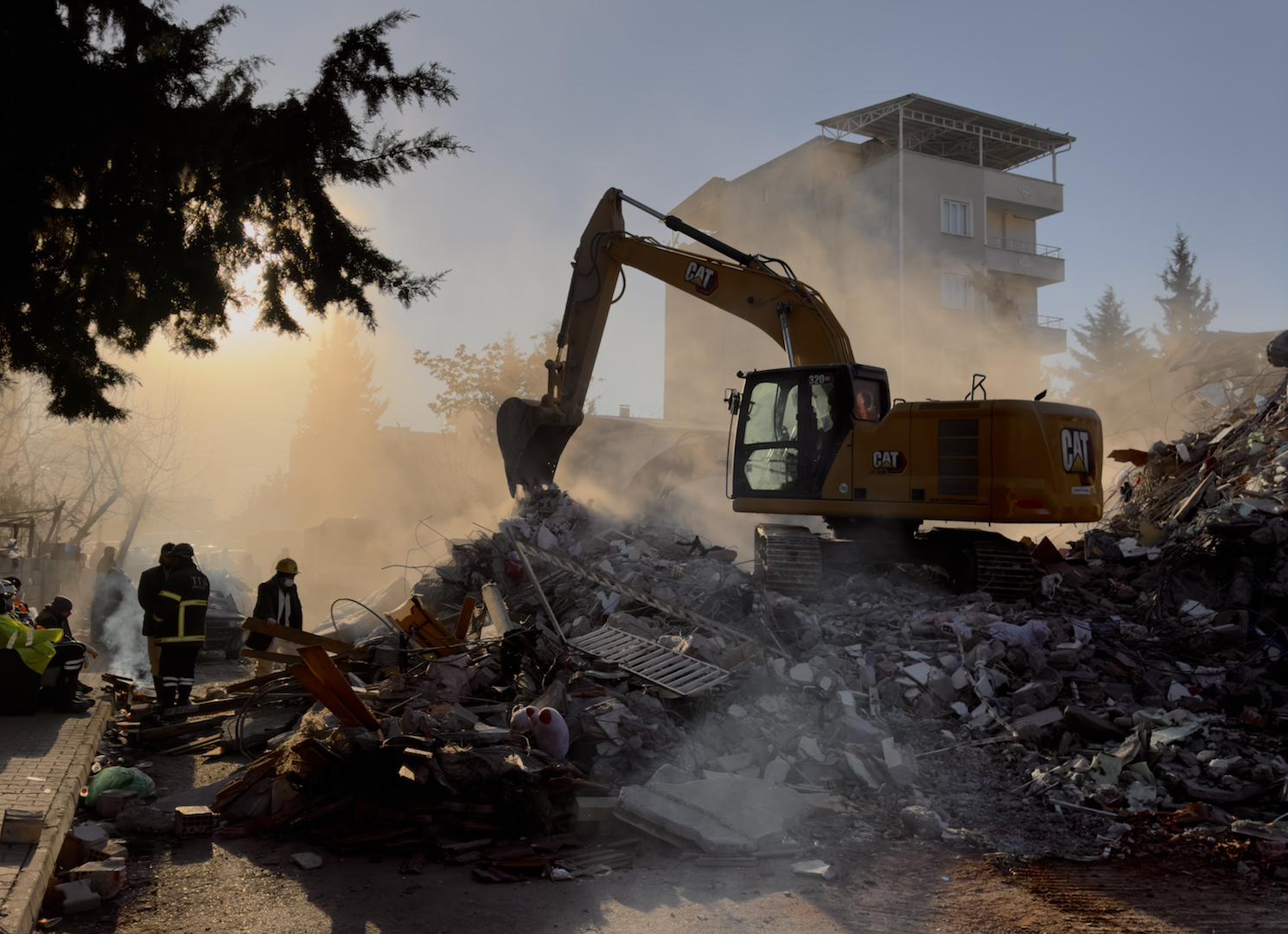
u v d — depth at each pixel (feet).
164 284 24.53
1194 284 157.07
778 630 30.91
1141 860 18.67
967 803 21.75
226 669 47.39
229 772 23.66
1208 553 33.27
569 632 33.30
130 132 22.18
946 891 17.02
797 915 15.76
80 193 24.08
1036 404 34.22
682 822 19.06
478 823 18.92
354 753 19.49
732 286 42.60
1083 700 26.13
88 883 15.57
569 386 46.52
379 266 28.22
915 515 34.94
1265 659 27.48
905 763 22.86
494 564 39.73
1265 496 34.27
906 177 117.50
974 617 30.01
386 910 15.51
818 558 35.32
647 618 32.58
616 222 46.93
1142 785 21.85
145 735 26.07
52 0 22.34
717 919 15.49
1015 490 33.47
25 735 23.41
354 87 25.72
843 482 36.27
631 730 23.20
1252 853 18.69
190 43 23.57
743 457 39.14
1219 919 15.78
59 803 17.80
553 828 19.27
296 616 32.99
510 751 20.59
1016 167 136.87
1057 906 16.30
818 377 37.24
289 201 26.96
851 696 26.08
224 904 15.65
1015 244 128.06
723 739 24.44
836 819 20.86
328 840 18.71
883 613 32.42
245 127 24.68
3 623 26.17
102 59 22.89
